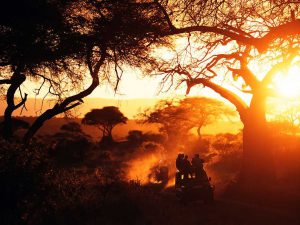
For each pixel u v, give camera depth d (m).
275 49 13.32
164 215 14.04
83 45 15.96
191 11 12.62
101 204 12.63
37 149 9.68
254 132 24.67
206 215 15.50
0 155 8.93
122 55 17.31
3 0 13.79
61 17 15.01
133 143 71.38
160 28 14.14
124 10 14.32
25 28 14.62
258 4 12.71
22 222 8.85
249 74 23.91
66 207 10.62
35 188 9.09
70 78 18.20
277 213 16.16
